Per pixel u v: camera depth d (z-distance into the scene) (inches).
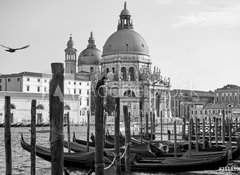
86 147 1628.9
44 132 3752.5
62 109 636.1
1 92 5093.5
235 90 7677.2
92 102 6579.7
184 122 2282.2
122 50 7155.5
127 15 7475.4
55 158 636.7
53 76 636.7
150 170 1264.8
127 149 1084.5
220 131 2331.4
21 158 1717.5
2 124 4621.1
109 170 1048.2
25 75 5772.6
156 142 1830.7
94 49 7780.5
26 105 5226.4
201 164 1233.4
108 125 4825.3
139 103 6845.5
